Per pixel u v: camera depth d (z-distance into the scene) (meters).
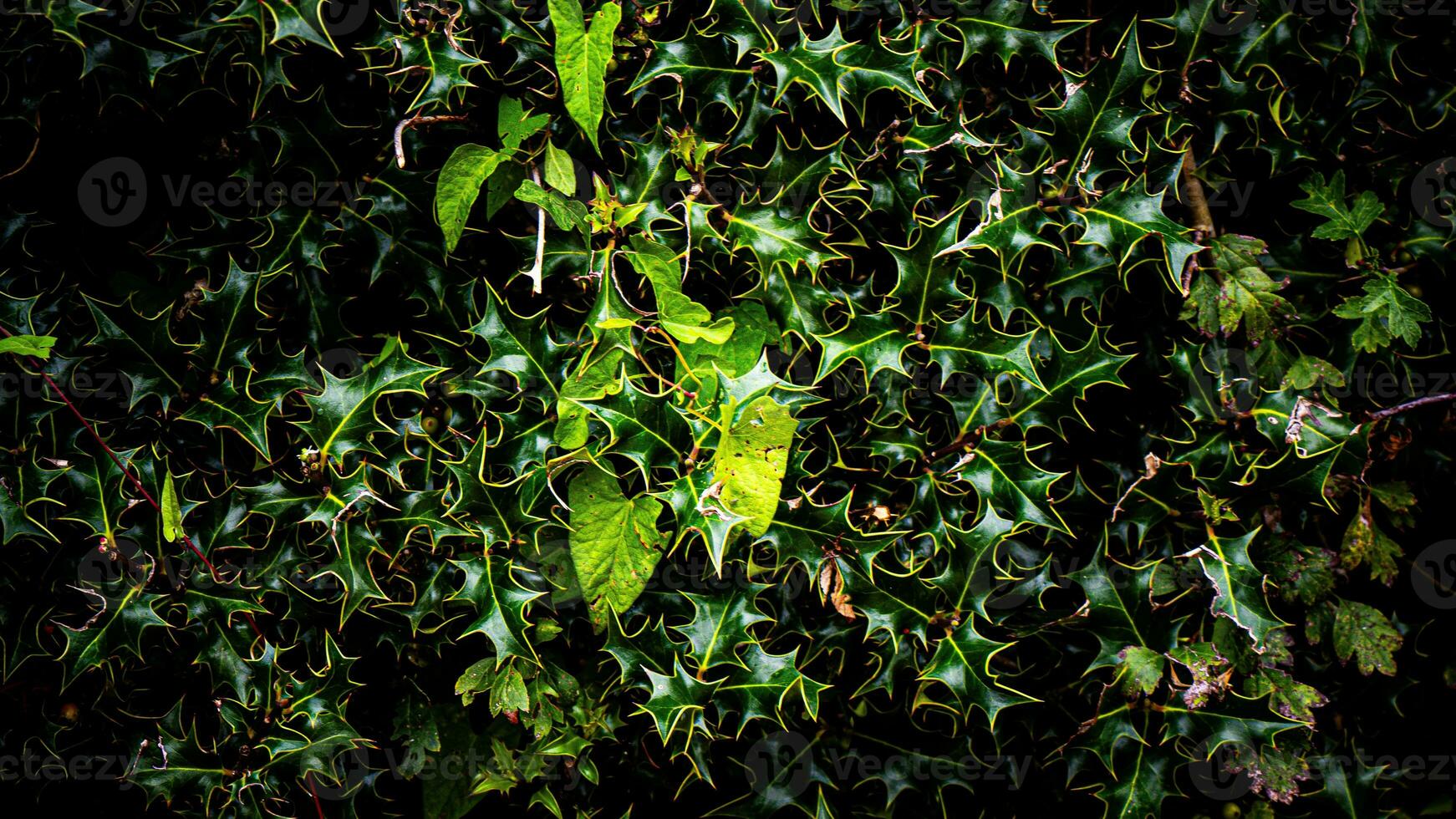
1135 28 0.91
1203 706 0.93
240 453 0.92
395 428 0.92
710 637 0.92
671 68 0.90
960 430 0.92
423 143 0.92
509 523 0.91
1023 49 0.91
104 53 0.88
